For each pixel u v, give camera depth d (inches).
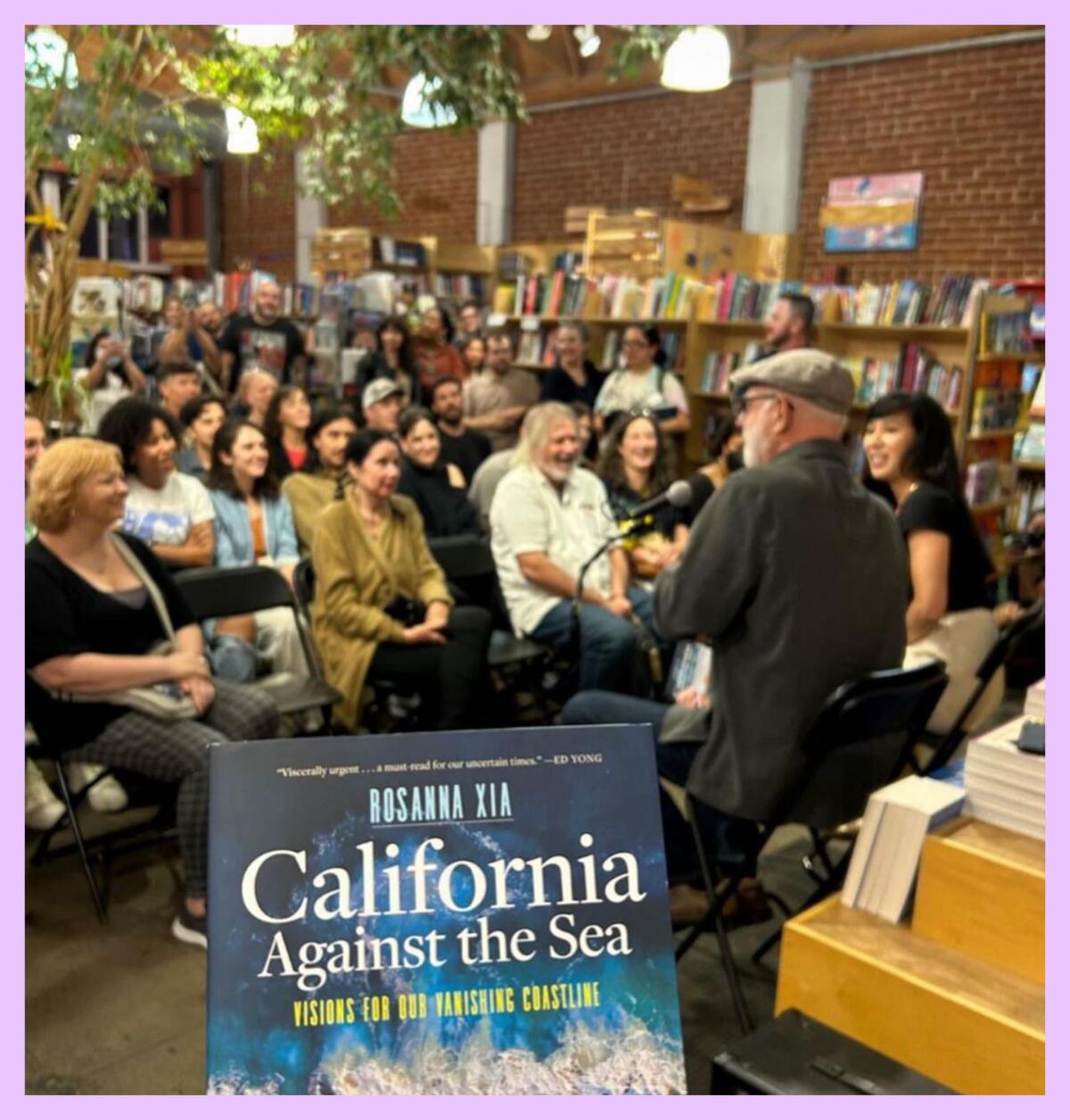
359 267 350.3
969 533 116.0
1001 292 235.0
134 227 490.0
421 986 49.8
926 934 68.8
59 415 166.7
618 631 141.7
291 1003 49.0
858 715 82.8
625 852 52.5
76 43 160.2
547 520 154.6
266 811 51.3
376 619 135.3
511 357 286.8
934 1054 63.6
